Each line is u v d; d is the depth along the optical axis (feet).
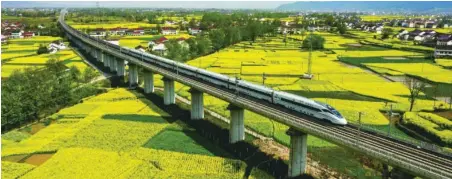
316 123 213.05
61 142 266.16
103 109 348.79
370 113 327.26
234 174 220.43
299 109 236.63
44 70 438.81
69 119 320.29
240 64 572.10
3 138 277.64
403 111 331.77
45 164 230.27
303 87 428.15
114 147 256.93
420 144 179.42
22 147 259.19
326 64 579.48
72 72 449.89
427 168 152.66
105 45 594.65
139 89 435.12
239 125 266.57
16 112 305.94
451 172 151.12
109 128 295.07
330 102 362.94
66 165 228.63
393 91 406.82
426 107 342.23
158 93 415.03
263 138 275.59
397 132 287.28
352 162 236.84
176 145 263.49
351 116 317.63
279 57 643.86
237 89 282.56
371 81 459.73
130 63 443.73
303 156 218.38
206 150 255.29
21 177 214.69
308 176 218.38
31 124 315.78
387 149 174.50
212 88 296.10
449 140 258.98
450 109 334.24
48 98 345.51
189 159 240.12
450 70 527.40
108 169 223.51
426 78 467.52
